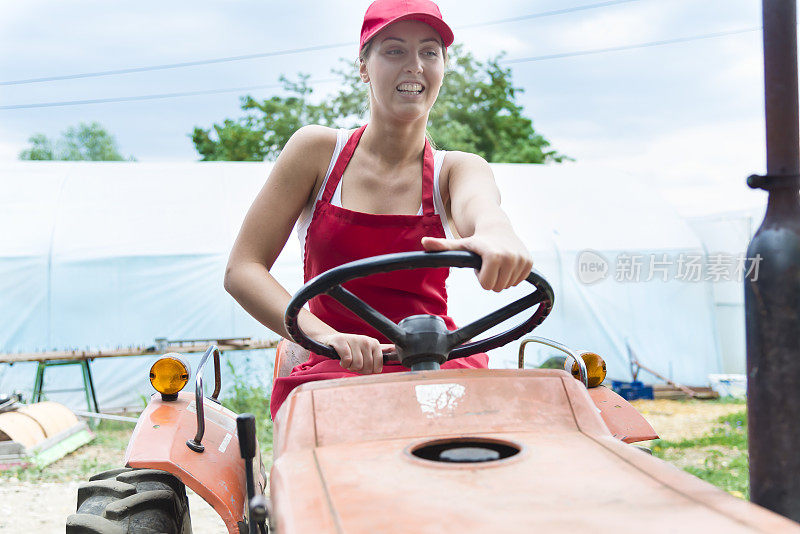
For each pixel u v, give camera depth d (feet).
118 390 45.27
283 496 5.00
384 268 6.42
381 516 4.40
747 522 4.12
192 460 8.44
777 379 6.49
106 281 45.70
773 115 6.63
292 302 6.73
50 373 45.01
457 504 4.48
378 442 5.78
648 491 4.58
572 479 4.80
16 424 29.04
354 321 9.02
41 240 46.14
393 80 8.49
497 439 5.65
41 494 23.97
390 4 8.43
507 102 107.45
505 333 8.02
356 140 9.21
